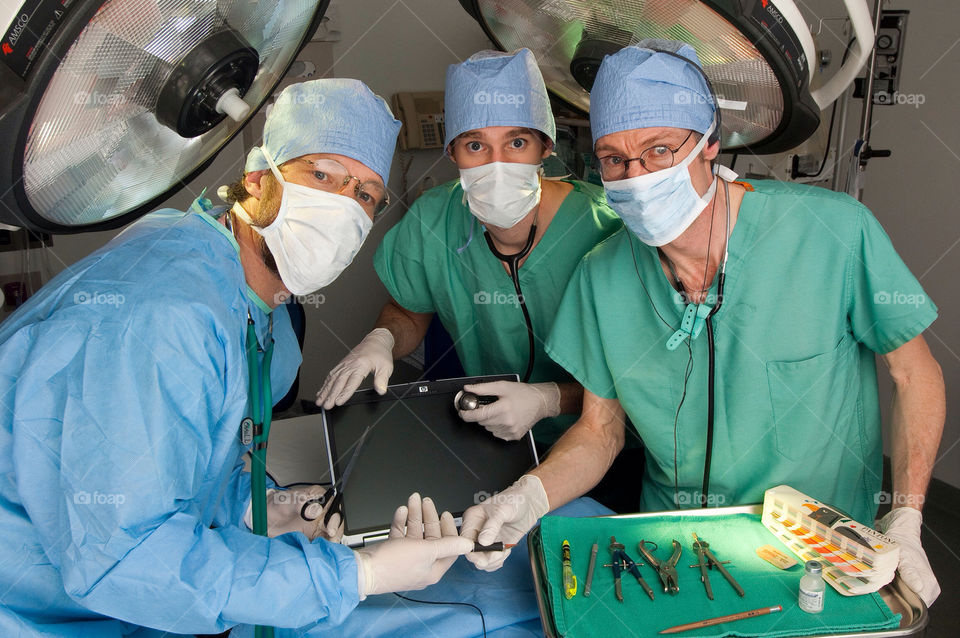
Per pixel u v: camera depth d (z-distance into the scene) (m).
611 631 1.03
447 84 1.55
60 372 0.92
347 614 1.01
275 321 1.39
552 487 1.36
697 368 1.40
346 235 1.15
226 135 1.18
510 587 1.22
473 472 1.39
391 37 3.63
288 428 1.75
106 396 0.90
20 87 0.77
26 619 0.97
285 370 1.41
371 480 1.34
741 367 1.37
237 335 1.06
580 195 1.76
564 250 1.72
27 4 0.73
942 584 2.26
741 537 1.23
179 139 1.08
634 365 1.46
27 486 0.92
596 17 1.30
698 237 1.33
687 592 1.10
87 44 0.83
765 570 1.14
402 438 1.40
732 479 1.44
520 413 1.44
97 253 1.07
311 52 3.51
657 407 1.46
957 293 2.54
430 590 1.21
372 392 1.45
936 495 2.65
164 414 0.92
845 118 2.15
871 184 2.85
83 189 1.00
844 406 1.40
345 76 3.63
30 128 0.83
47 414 0.92
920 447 1.32
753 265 1.35
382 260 1.97
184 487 0.96
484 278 1.80
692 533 1.24
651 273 1.41
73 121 0.89
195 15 0.92
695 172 1.25
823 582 1.05
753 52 1.14
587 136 3.18
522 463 1.42
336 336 3.82
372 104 1.17
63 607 1.00
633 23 1.26
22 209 0.93
